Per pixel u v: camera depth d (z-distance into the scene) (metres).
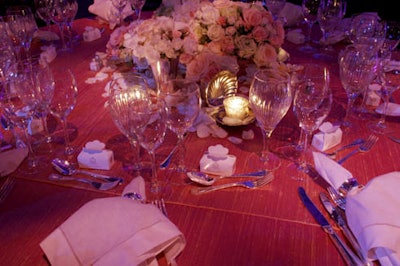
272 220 0.93
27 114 1.14
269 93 1.03
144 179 1.08
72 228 0.79
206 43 1.43
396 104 1.42
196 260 0.83
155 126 1.05
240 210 0.97
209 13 1.39
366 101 1.46
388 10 3.37
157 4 4.11
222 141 1.25
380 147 1.21
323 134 1.20
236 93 1.47
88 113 1.42
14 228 0.92
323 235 0.89
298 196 1.01
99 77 1.67
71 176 1.10
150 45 1.33
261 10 1.48
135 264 0.74
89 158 1.11
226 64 1.39
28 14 1.85
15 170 1.12
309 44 2.03
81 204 1.00
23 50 1.99
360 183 1.06
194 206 0.98
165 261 0.81
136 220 0.80
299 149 1.21
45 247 0.78
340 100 1.50
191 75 1.35
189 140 1.25
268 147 1.22
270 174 1.08
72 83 1.17
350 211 0.87
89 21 2.42
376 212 0.83
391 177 0.92
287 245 0.87
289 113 1.41
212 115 1.34
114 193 1.03
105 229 0.79
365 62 1.25
